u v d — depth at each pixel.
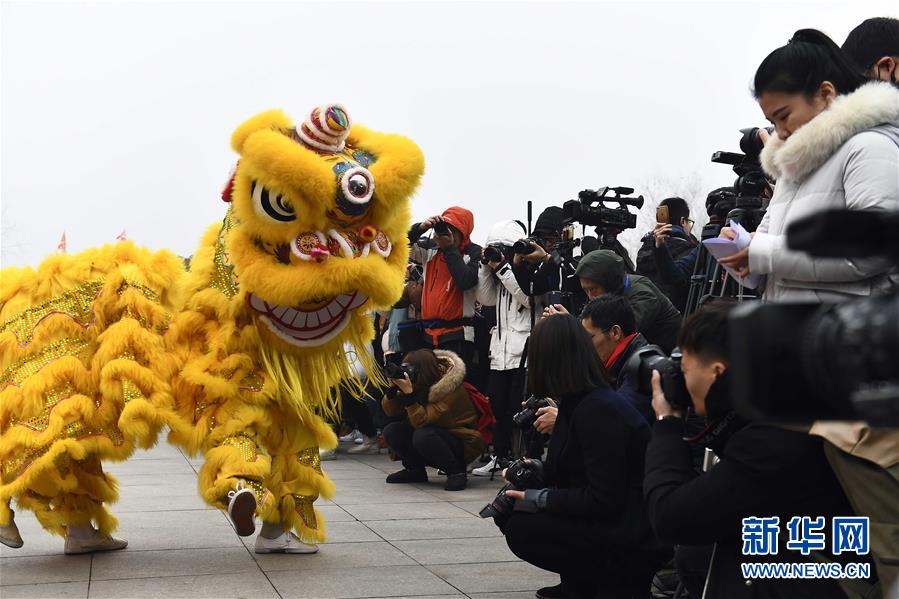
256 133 4.59
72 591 4.58
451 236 8.08
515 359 7.80
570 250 6.86
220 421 4.84
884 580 2.56
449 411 7.64
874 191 3.07
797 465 2.65
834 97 3.32
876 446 2.55
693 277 5.29
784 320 1.56
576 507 4.01
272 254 4.70
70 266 4.99
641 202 6.71
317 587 4.66
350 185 4.56
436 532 6.00
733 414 2.76
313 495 5.23
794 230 1.57
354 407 9.80
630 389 4.52
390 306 4.89
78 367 4.86
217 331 4.97
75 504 5.16
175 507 6.76
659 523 2.81
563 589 4.35
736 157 5.03
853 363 1.49
